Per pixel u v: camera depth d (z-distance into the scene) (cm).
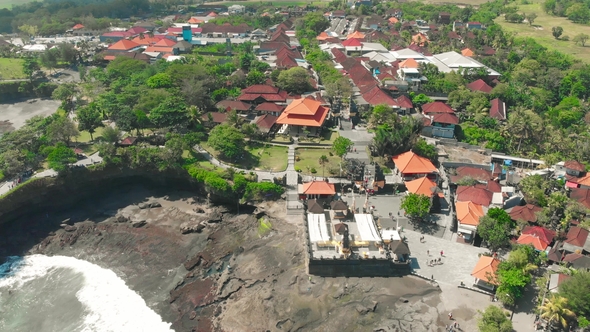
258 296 10000
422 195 12044
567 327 8512
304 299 9812
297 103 16962
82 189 14125
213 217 13075
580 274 8969
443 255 10756
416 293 9756
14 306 10162
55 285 10788
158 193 14500
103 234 12644
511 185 13550
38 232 12800
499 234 10581
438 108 17775
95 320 9694
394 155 14588
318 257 10431
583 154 15700
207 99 18575
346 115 18112
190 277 10869
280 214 12600
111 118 17212
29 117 19925
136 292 10500
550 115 19162
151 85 19412
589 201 12512
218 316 9656
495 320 8481
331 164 14500
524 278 9050
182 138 14888
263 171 14200
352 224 11694
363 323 9175
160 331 9362
